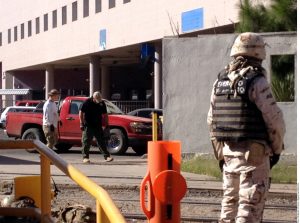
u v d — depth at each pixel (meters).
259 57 6.38
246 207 6.23
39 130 24.88
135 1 41.78
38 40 58.31
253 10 19.45
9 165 19.17
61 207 10.58
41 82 64.81
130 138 23.81
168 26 37.88
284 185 14.29
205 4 34.16
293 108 17.08
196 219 10.36
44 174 6.41
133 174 16.62
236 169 6.34
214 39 18.23
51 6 55.41
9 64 66.06
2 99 61.88
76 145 25.77
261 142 6.22
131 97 56.06
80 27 49.84
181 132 18.52
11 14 65.31
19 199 8.77
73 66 59.03
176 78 18.61
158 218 6.55
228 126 6.34
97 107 20.03
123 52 47.06
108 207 3.62
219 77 6.57
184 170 16.83
